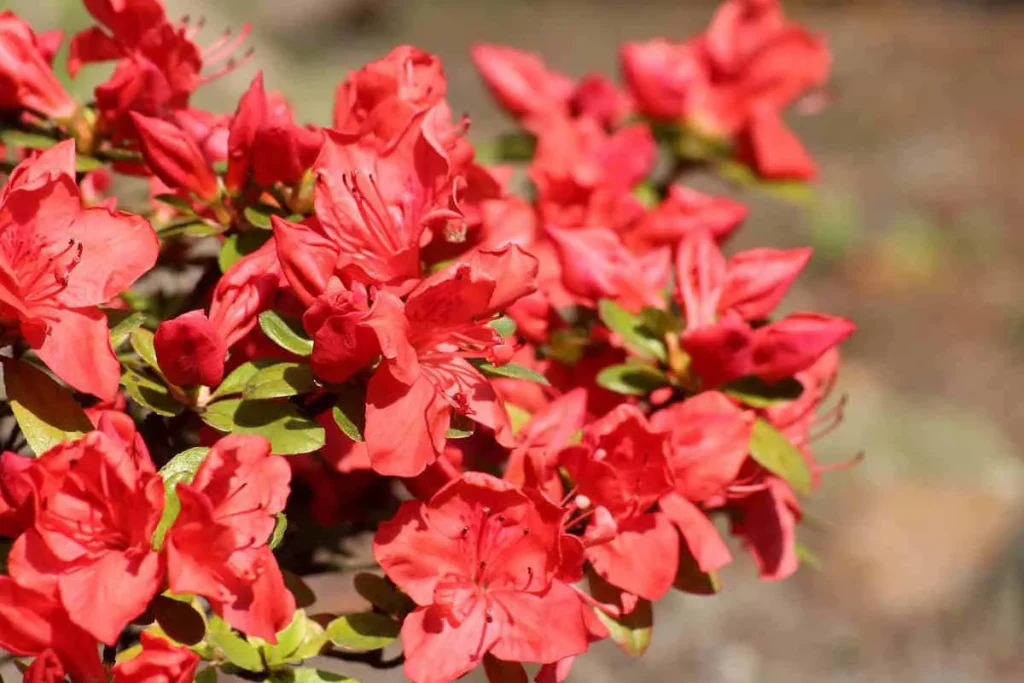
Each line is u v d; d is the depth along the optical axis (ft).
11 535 2.04
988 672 6.02
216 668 2.12
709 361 2.26
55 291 2.06
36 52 2.27
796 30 2.95
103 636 1.97
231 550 1.98
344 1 13.93
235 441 2.02
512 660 2.09
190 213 2.22
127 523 2.01
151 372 2.17
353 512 2.38
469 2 15.79
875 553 6.56
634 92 2.95
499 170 2.40
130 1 2.27
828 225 10.00
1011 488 7.18
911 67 14.48
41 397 2.08
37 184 2.06
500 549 2.11
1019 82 14.07
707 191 10.58
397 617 2.18
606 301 2.31
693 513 2.19
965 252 10.22
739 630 6.02
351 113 2.22
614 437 2.16
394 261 2.11
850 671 5.92
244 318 2.12
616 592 2.21
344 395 2.09
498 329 2.16
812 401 2.38
